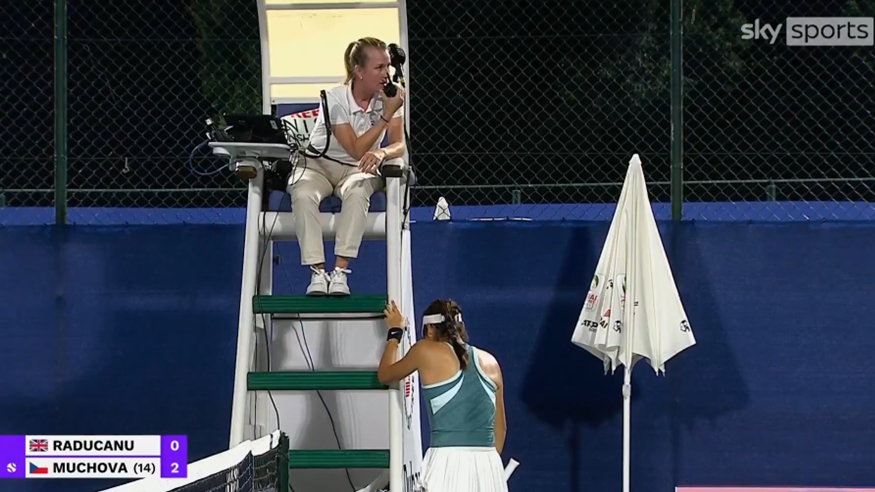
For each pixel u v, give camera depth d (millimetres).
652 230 21250
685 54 30172
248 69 28000
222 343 23312
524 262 23391
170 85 30891
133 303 23344
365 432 20812
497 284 23375
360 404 20859
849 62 28312
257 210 17906
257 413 20344
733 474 22875
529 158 29797
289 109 20422
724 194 26406
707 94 30250
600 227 23375
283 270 23453
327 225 18203
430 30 30219
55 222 23609
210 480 11594
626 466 20953
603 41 30562
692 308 23141
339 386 17453
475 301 23344
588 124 29984
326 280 17781
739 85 30375
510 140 30078
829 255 23078
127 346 23266
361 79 17906
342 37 20266
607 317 21109
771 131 29922
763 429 22891
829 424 22828
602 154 25641
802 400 22891
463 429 18516
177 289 23375
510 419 23156
